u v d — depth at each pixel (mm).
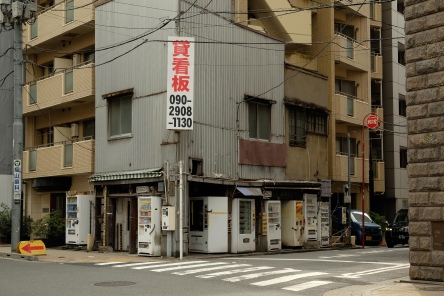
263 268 15656
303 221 25031
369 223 30359
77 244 23375
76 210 23531
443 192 12117
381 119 36094
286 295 11164
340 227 29906
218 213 21188
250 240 22203
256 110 24469
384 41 38188
